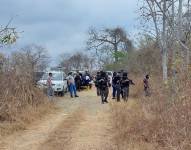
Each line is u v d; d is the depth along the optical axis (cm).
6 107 1897
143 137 1420
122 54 7138
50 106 2447
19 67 2303
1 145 1457
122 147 1338
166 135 1310
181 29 1773
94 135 1609
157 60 3609
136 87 3150
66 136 1579
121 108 2184
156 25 2547
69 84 3356
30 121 1939
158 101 1673
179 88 1516
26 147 1421
